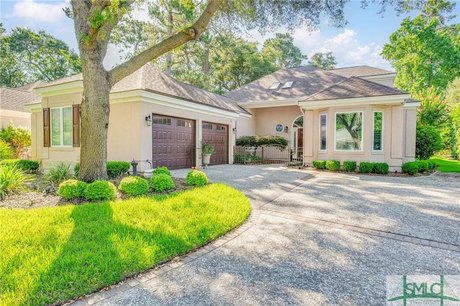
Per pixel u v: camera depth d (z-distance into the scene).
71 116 11.49
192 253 3.59
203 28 7.45
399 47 26.83
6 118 18.05
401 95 11.33
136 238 3.70
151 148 10.63
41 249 3.24
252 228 4.56
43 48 32.03
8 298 2.37
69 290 2.56
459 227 4.62
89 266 2.93
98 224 4.13
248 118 20.16
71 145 11.58
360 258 3.45
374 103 11.87
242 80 30.05
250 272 3.08
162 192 6.55
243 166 14.77
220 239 4.07
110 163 8.88
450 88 27.86
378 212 5.52
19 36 30.75
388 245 3.86
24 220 4.19
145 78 11.45
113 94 10.30
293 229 4.52
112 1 5.87
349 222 4.88
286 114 19.80
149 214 4.68
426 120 16.73
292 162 17.55
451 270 3.14
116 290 2.70
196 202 5.55
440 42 24.48
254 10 9.33
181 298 2.56
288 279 2.93
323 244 3.89
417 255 3.54
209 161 14.55
